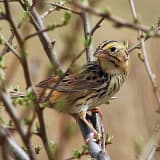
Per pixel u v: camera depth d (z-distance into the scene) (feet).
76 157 28.09
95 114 39.65
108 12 19.17
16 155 23.49
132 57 51.78
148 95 49.03
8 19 20.06
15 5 38.17
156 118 46.93
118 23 19.34
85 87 40.70
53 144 26.55
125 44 43.27
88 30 37.06
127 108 57.11
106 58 42.06
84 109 40.09
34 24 30.60
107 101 43.24
